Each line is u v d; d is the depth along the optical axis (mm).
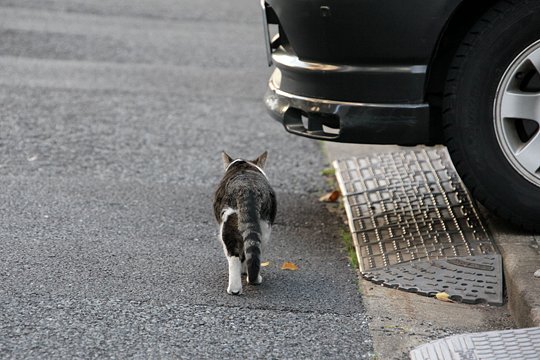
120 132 24000
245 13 46031
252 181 14625
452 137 15516
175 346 12219
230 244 14180
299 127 17031
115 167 21016
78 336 12344
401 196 18359
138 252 15844
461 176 15633
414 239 16172
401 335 12977
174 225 17422
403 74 15453
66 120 24812
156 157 22016
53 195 18750
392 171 19906
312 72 16125
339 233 17438
